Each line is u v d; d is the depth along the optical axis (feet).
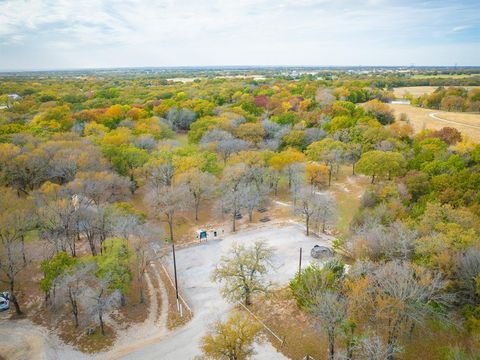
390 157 237.86
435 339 110.73
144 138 295.89
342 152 279.49
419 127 355.56
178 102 475.31
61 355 117.50
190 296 149.28
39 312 136.56
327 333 107.96
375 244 143.54
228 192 218.79
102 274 128.67
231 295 142.72
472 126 352.28
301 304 129.29
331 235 196.03
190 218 222.89
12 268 134.41
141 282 148.56
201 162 246.27
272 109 460.55
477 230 142.31
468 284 115.65
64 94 561.43
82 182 203.72
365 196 207.82
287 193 257.55
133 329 129.80
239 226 211.61
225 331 105.29
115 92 567.59
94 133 318.04
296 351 115.85
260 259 147.64
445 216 151.43
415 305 104.99
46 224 165.78
